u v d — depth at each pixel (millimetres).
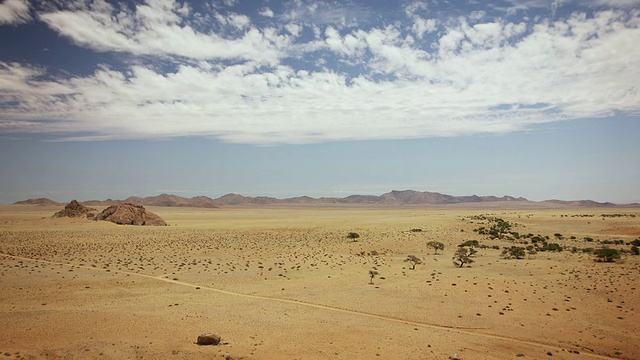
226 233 111188
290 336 31047
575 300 41906
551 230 120125
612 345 31047
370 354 28016
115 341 29359
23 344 28766
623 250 75438
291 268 59406
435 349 29156
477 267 59625
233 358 26500
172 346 28484
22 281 47781
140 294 43250
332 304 40469
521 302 41281
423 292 44906
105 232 109438
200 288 46469
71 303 39406
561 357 28594
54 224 129375
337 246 85000
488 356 28250
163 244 86250
